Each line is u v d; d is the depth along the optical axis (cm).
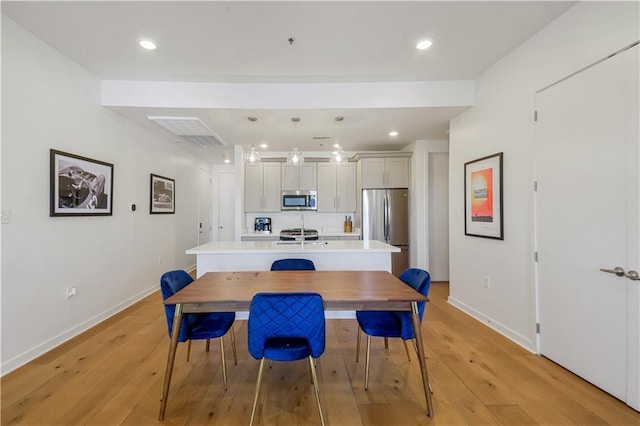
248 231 545
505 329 272
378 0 193
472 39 240
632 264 168
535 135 236
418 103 318
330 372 213
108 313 318
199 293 184
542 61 228
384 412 171
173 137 442
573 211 204
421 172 468
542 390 189
